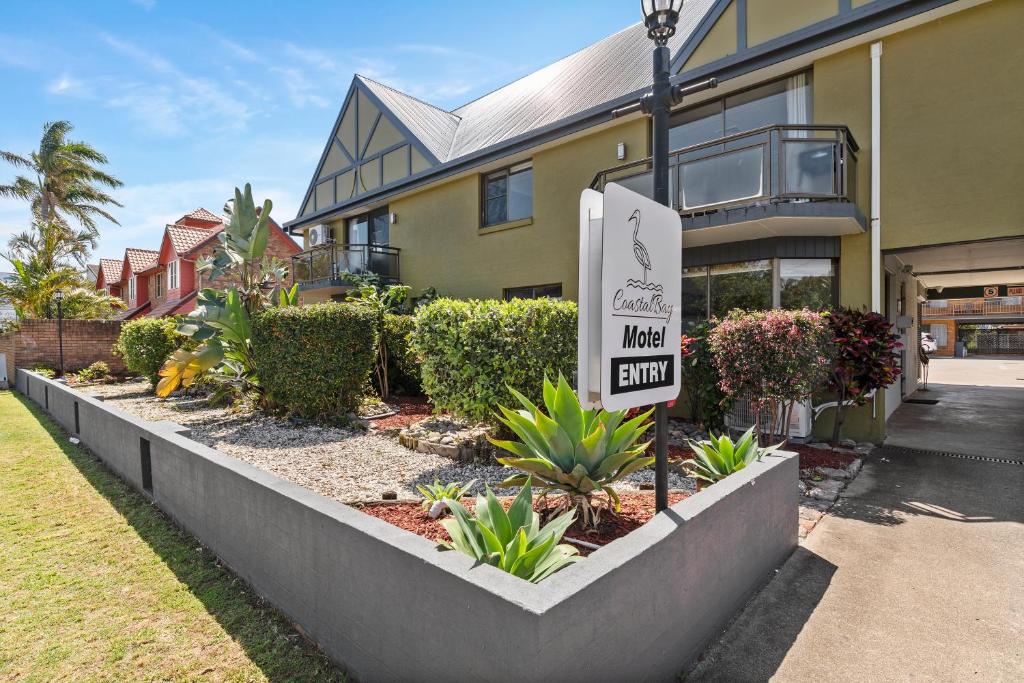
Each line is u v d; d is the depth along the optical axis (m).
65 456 7.17
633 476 5.52
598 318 2.83
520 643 1.72
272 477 3.40
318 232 18.03
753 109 8.78
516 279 12.20
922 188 7.15
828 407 7.80
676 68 9.33
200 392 12.79
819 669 2.64
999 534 4.31
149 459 5.30
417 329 6.81
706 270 8.98
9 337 17.78
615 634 2.07
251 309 9.50
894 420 9.45
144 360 13.43
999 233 6.64
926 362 14.69
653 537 2.39
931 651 2.78
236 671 2.63
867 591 3.42
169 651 2.81
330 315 8.07
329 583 2.67
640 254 2.88
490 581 1.91
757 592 3.42
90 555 4.00
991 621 3.06
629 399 2.74
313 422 8.27
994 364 25.33
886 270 9.49
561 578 1.94
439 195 14.14
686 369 7.63
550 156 11.45
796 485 4.10
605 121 10.12
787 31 8.09
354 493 4.66
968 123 6.82
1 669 2.69
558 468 3.40
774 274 8.20
